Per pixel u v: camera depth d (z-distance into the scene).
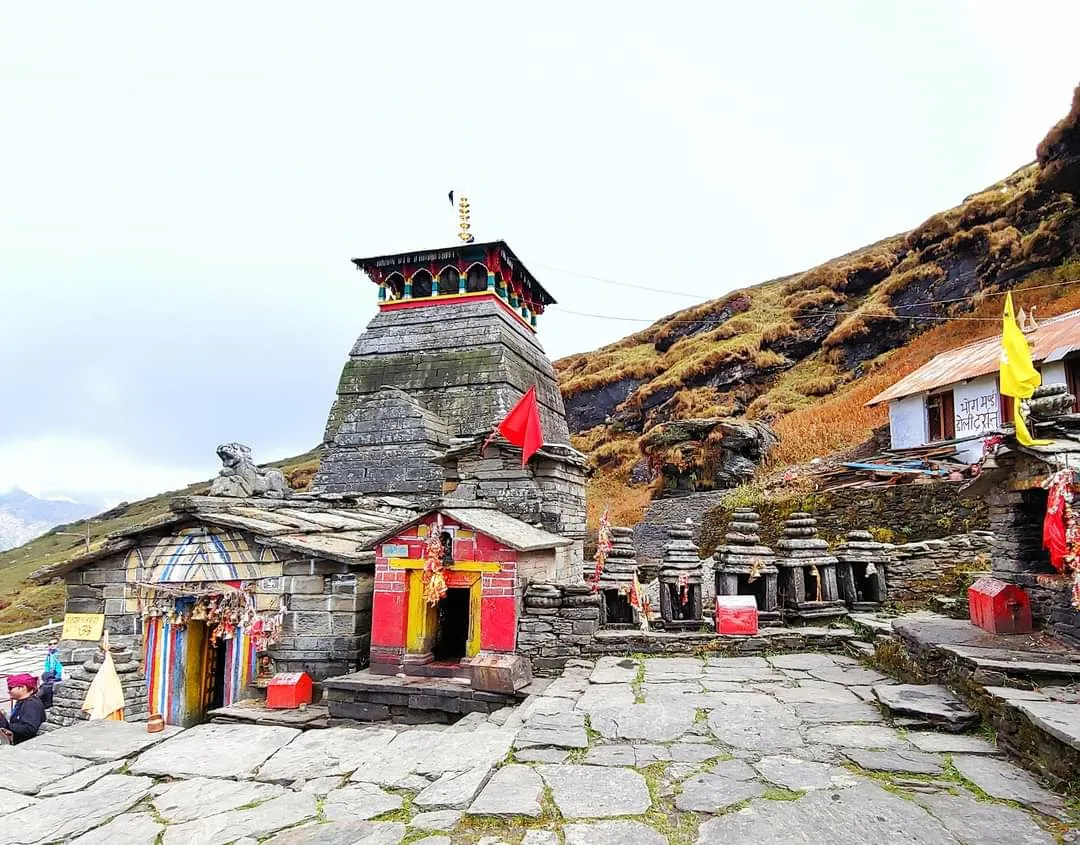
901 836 4.62
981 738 6.59
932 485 20.81
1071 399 8.08
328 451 20.89
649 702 8.06
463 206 23.41
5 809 5.75
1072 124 37.53
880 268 55.19
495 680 9.67
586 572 18.48
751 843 4.61
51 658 14.82
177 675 11.91
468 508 11.85
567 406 60.59
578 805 5.31
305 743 7.34
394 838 4.93
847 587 12.22
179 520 11.84
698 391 50.34
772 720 7.26
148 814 5.61
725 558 11.83
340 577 11.57
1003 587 8.74
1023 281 38.25
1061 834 4.62
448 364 21.41
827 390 44.53
